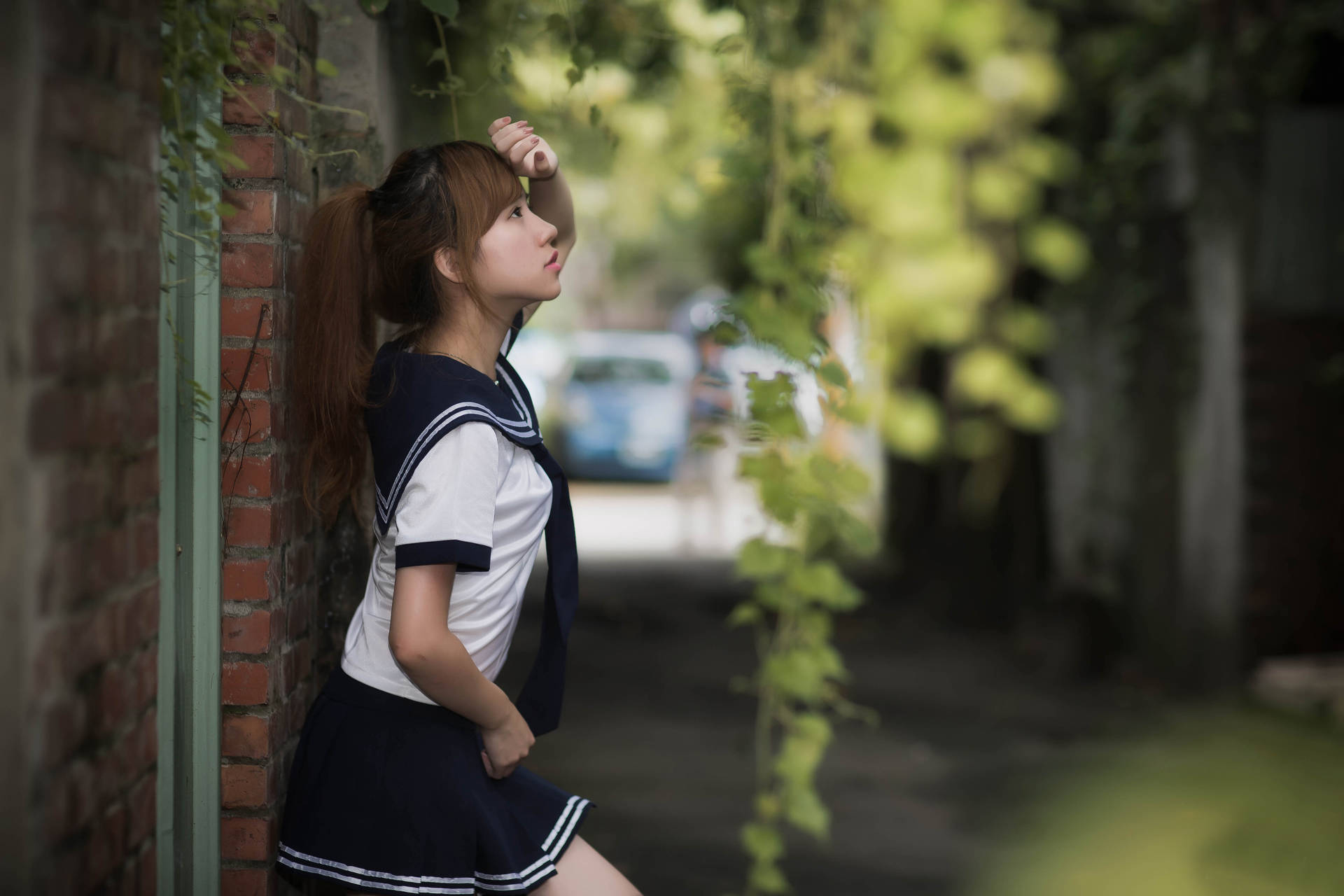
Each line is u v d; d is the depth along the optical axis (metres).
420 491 2.06
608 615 9.05
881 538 11.20
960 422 8.25
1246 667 6.68
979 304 4.33
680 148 6.57
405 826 2.12
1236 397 6.65
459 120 3.27
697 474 12.23
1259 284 6.62
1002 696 6.96
